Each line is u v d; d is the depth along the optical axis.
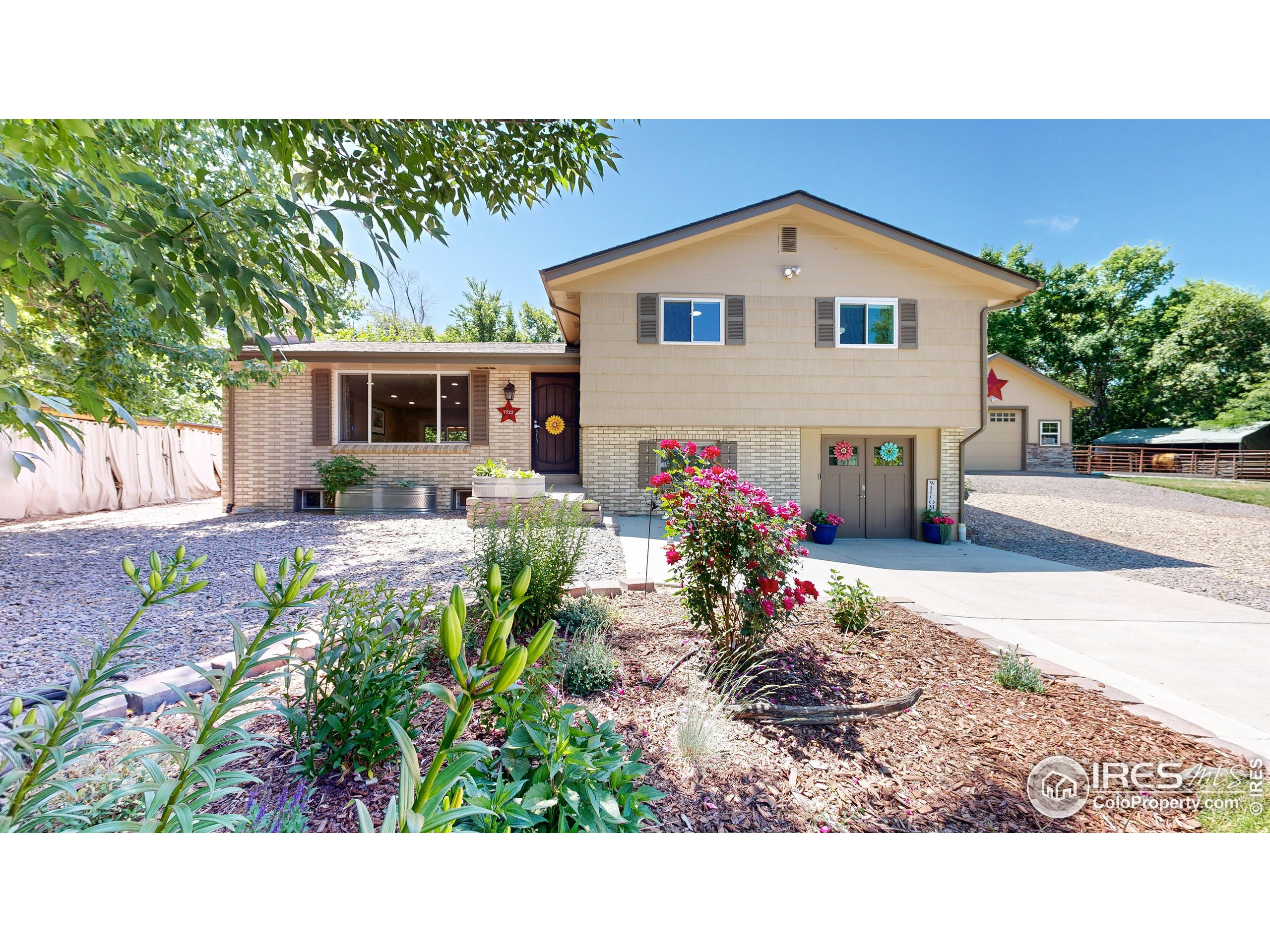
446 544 6.50
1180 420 25.41
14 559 5.52
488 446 10.03
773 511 3.10
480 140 2.91
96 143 1.48
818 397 9.23
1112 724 2.50
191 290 1.38
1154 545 8.47
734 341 9.15
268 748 1.94
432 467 9.95
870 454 9.55
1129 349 26.67
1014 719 2.53
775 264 9.20
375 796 1.73
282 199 1.52
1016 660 3.05
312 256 1.66
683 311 9.16
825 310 9.22
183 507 11.02
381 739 1.83
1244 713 2.73
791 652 3.21
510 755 1.56
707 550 3.04
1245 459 18.73
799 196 8.75
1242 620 4.43
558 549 3.60
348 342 10.85
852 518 9.52
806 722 2.41
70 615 3.72
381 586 2.27
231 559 5.62
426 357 9.59
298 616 3.63
